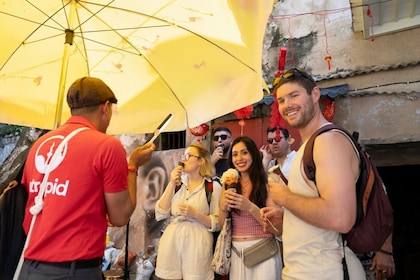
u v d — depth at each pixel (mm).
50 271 1450
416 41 3979
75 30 2467
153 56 2527
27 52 2506
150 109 2744
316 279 1587
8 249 1579
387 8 3861
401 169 5734
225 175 2783
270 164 3527
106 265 5051
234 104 2326
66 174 1525
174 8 2123
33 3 2234
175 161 5297
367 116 4086
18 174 1698
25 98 2621
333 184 1502
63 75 2266
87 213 1516
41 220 1516
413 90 3863
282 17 4941
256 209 2541
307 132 1818
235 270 2576
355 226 1588
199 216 2898
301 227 1701
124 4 2211
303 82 1780
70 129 1664
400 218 5684
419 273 5363
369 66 4199
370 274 2527
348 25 4422
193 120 2590
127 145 5914
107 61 2662
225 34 2139
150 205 5410
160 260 2930
